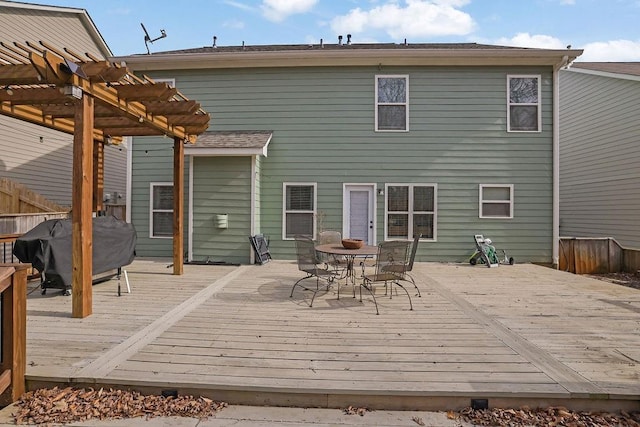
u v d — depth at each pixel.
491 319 3.89
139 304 4.34
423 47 9.16
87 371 2.57
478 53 7.54
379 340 3.25
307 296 4.85
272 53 7.69
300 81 8.03
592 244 8.08
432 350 3.03
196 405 2.38
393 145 7.95
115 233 5.00
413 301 4.65
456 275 6.46
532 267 7.30
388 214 7.96
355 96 7.97
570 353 2.99
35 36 9.37
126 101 4.52
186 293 4.91
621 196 9.70
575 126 11.39
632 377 2.57
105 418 2.24
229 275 6.21
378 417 2.31
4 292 2.43
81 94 3.77
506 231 7.86
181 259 6.20
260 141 7.49
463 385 2.45
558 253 7.83
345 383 2.46
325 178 8.00
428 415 2.34
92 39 11.28
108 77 3.81
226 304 4.39
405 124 7.95
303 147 8.03
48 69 3.43
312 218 8.01
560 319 3.91
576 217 11.38
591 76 10.70
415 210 7.94
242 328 3.53
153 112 5.00
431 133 7.91
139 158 8.23
